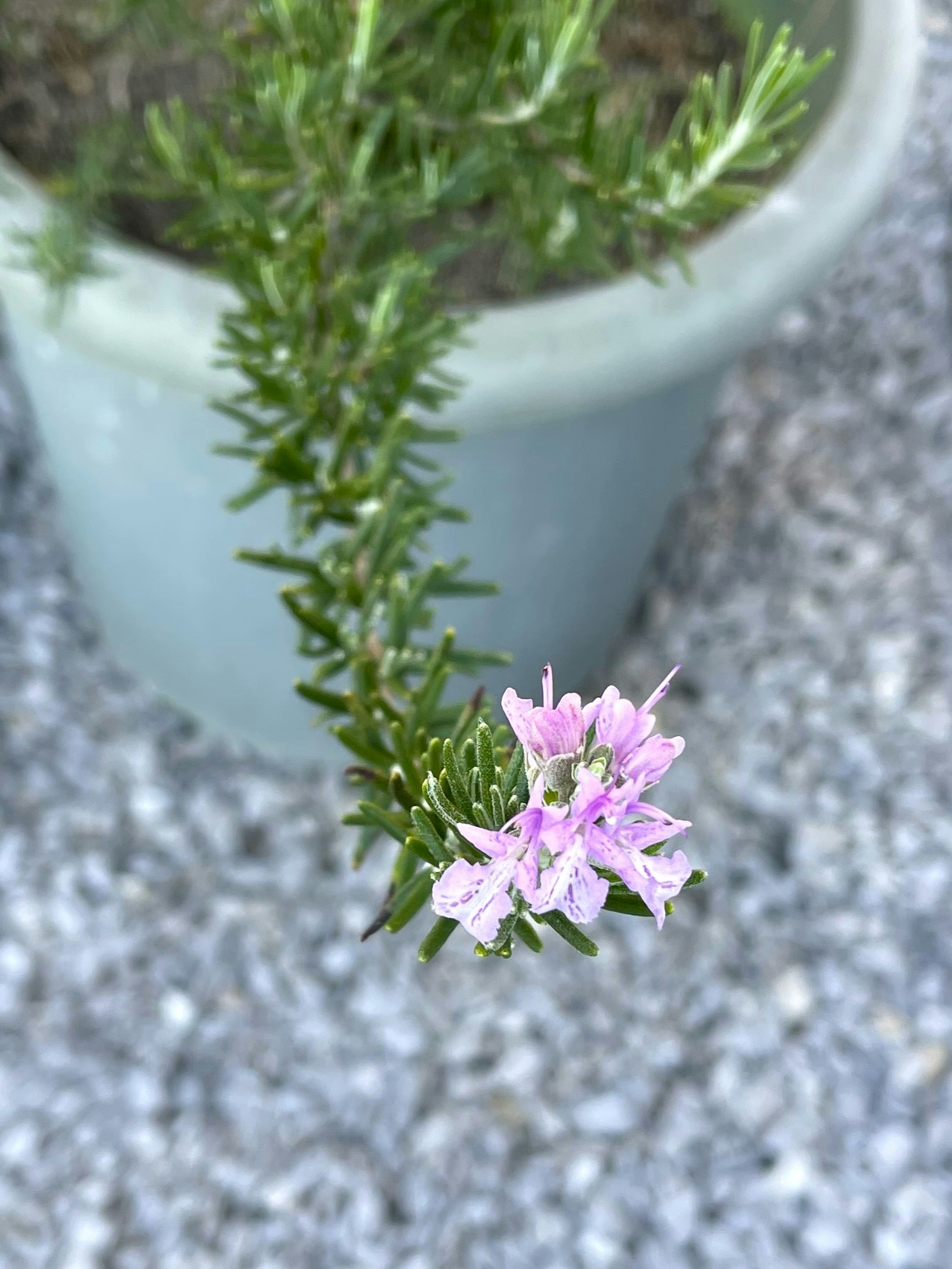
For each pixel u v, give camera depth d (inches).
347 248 16.7
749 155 13.1
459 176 15.1
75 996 27.0
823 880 28.6
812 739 30.3
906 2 20.4
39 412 23.2
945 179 39.0
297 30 14.5
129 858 28.5
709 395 23.1
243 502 14.6
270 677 26.2
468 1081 26.7
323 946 28.0
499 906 7.4
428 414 18.1
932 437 35.0
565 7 13.6
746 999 27.4
